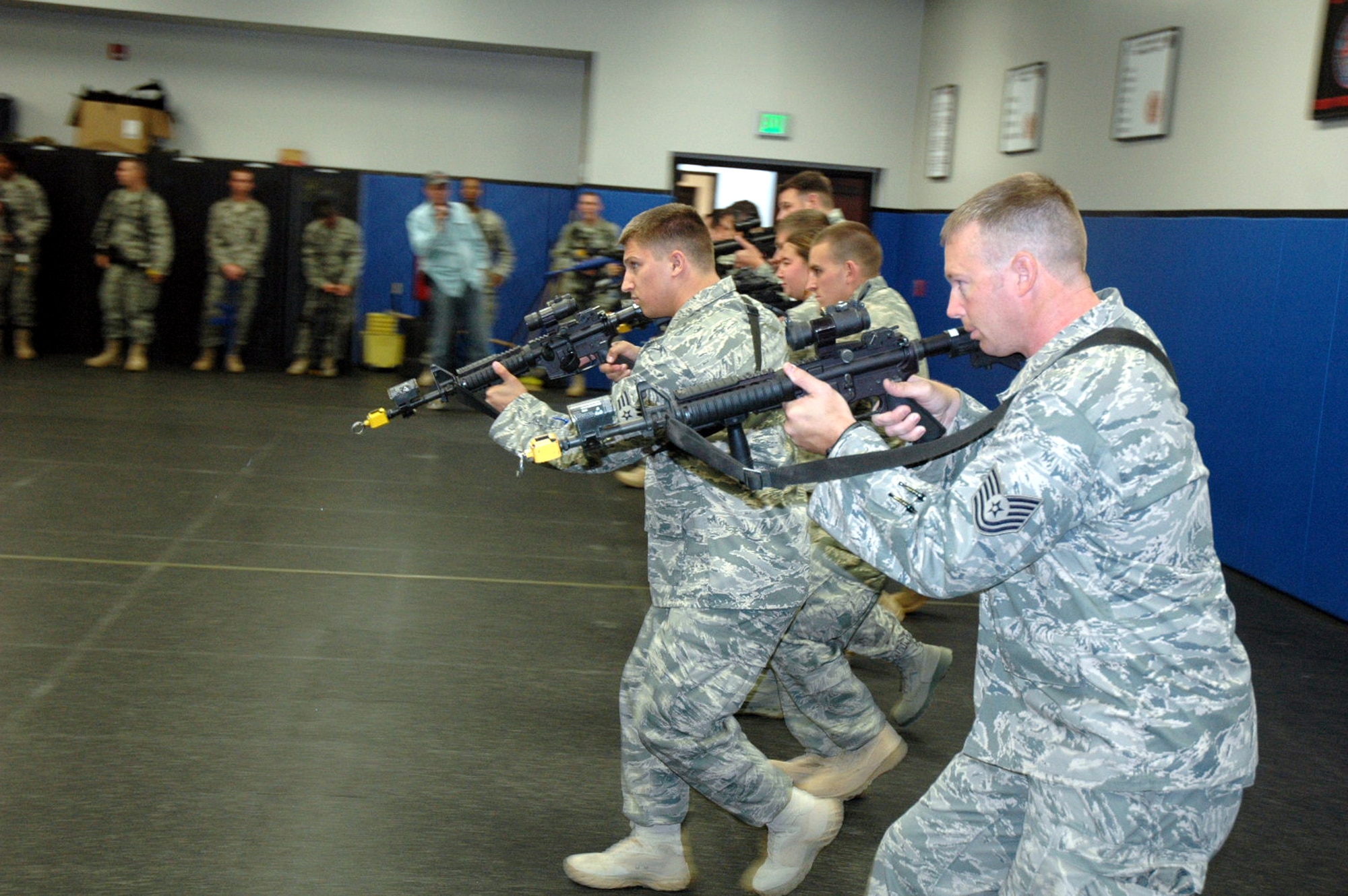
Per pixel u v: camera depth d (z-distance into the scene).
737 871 2.81
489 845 2.82
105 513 5.52
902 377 1.89
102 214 9.82
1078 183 8.02
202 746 3.24
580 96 11.64
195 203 10.58
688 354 2.33
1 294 9.91
